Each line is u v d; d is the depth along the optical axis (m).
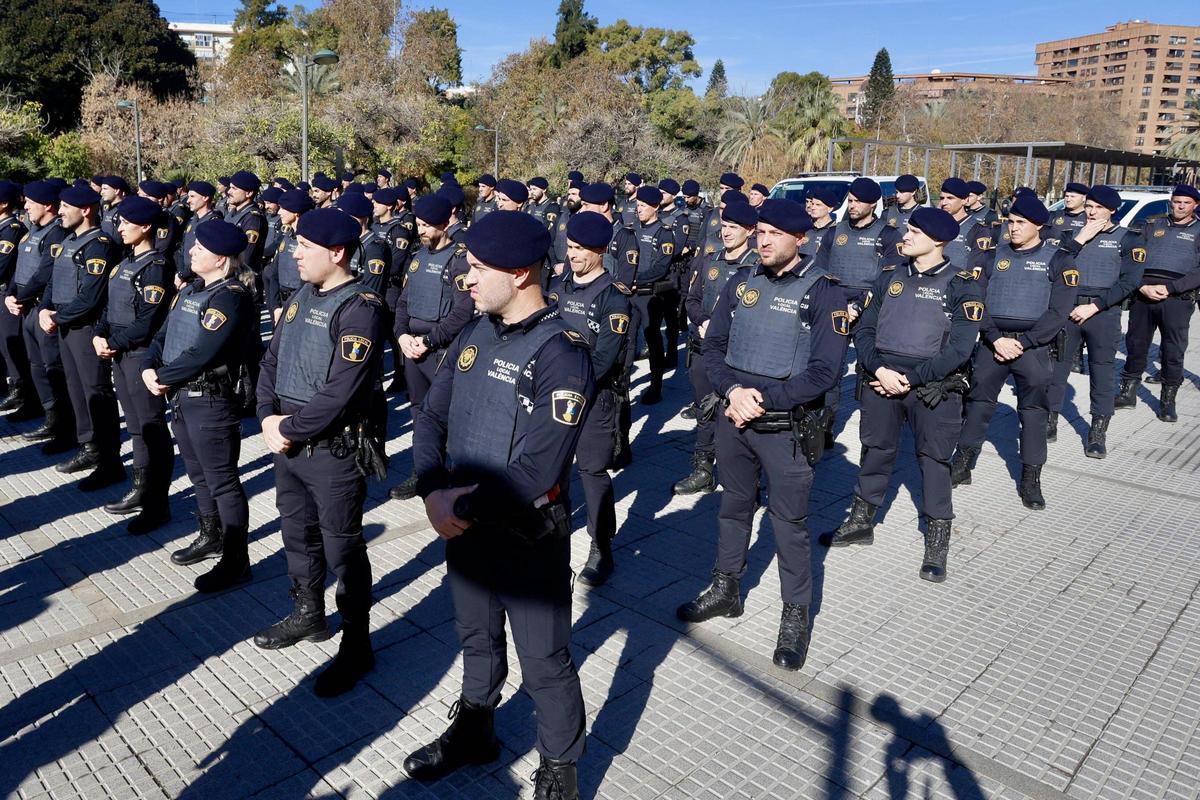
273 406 3.42
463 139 46.81
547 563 2.55
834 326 3.45
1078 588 4.38
